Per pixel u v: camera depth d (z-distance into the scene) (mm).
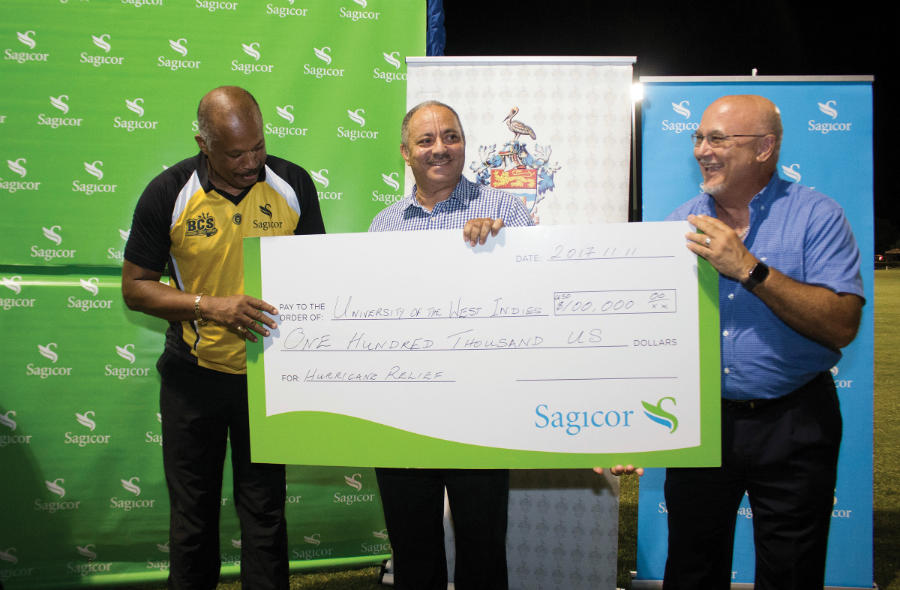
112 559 2293
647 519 2156
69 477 2244
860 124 2012
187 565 1657
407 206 1587
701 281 1272
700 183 2070
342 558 2381
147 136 2191
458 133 1503
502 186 2092
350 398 1364
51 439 2229
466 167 2096
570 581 2100
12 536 2229
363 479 2389
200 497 1664
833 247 1287
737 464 1402
